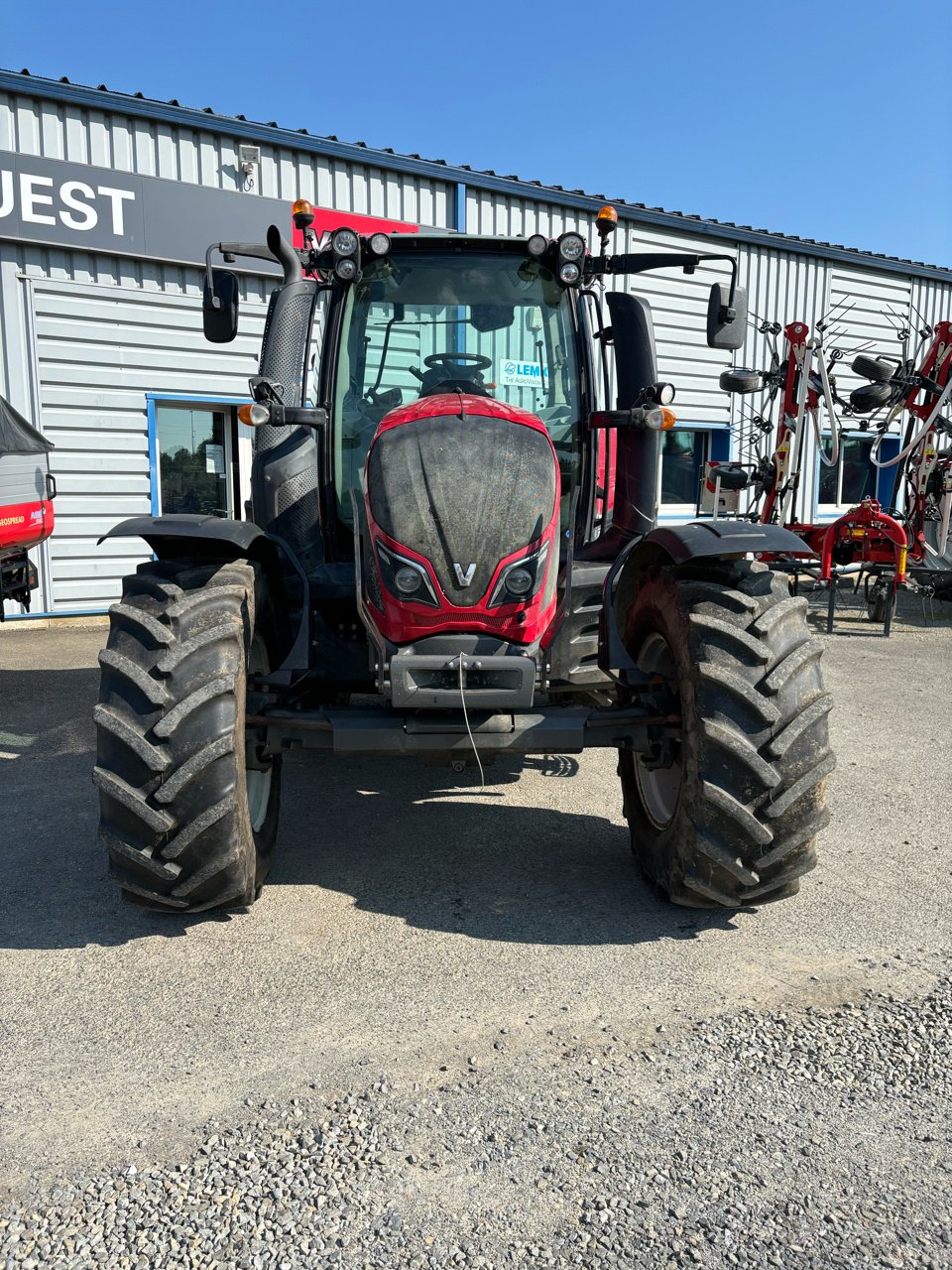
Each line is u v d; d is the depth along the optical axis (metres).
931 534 9.09
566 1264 1.59
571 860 3.34
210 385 8.86
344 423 3.54
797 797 2.50
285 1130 1.92
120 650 2.52
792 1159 1.84
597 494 3.80
